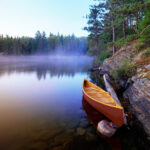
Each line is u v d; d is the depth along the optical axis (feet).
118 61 32.60
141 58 22.30
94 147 9.66
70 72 59.77
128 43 32.04
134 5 25.70
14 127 12.87
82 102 20.93
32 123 13.73
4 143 10.22
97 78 42.75
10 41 258.98
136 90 15.74
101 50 79.97
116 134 11.21
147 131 10.67
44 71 62.49
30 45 269.44
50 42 313.32
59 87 31.60
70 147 9.68
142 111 12.69
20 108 18.30
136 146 9.71
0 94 25.57
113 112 12.77
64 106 19.07
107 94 18.61
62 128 12.61
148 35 23.54
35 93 26.27
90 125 13.21
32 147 9.71
